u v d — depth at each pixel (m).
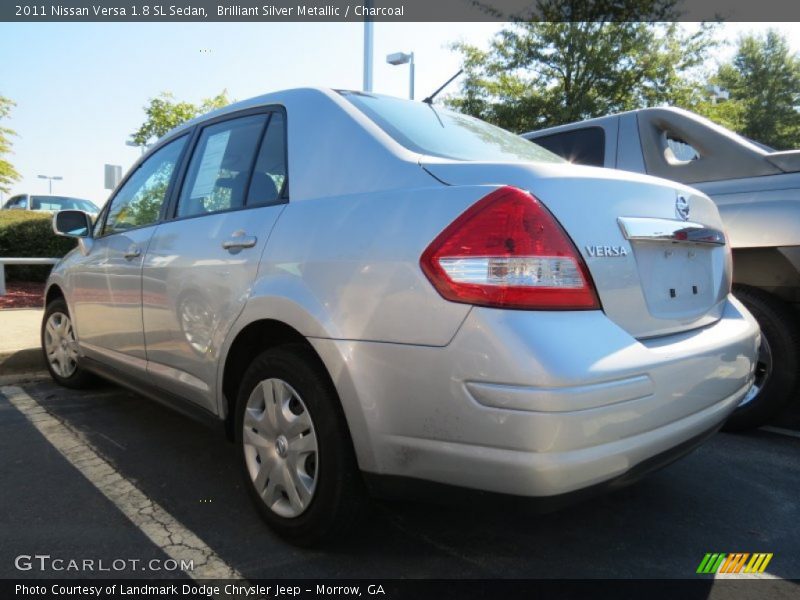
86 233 4.14
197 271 2.82
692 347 2.15
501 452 1.78
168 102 18.45
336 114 2.55
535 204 1.91
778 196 3.55
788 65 25.88
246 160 2.89
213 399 2.79
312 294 2.22
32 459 3.34
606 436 1.80
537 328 1.79
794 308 3.60
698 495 2.99
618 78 13.70
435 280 1.90
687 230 2.36
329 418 2.19
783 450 3.59
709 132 3.99
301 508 2.32
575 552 2.46
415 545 2.47
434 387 1.89
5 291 8.95
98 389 4.75
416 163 2.21
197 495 2.91
